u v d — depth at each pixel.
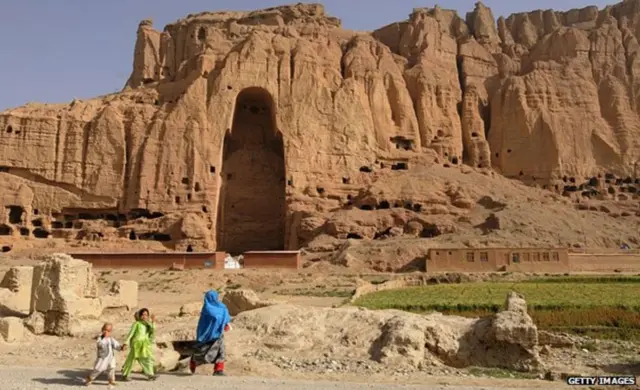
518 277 44.50
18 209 67.75
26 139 69.56
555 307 26.61
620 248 58.69
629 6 97.88
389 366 14.88
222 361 13.52
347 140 73.88
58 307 20.08
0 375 13.10
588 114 85.62
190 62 80.62
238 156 75.50
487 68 93.62
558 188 80.00
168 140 69.88
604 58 91.25
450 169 76.12
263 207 73.94
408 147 79.81
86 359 16.09
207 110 72.00
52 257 20.97
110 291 25.16
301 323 18.00
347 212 63.31
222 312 13.76
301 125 72.56
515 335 15.12
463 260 48.56
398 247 52.59
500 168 83.44
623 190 81.50
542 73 87.56
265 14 92.25
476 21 99.25
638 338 21.64
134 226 65.62
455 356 15.52
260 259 51.28
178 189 68.38
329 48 83.19
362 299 31.44
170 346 16.05
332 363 15.12
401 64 87.88
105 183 69.06
